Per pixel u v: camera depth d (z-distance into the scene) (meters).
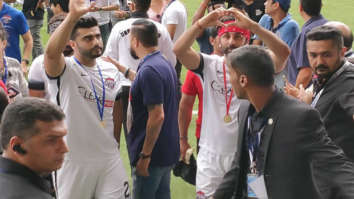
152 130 3.26
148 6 4.87
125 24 4.44
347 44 3.76
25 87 3.80
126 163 5.11
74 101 3.10
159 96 3.23
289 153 2.24
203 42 5.91
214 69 3.16
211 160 3.26
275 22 5.10
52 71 3.00
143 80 3.23
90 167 3.18
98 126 3.18
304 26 4.56
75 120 3.12
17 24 5.48
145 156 3.35
